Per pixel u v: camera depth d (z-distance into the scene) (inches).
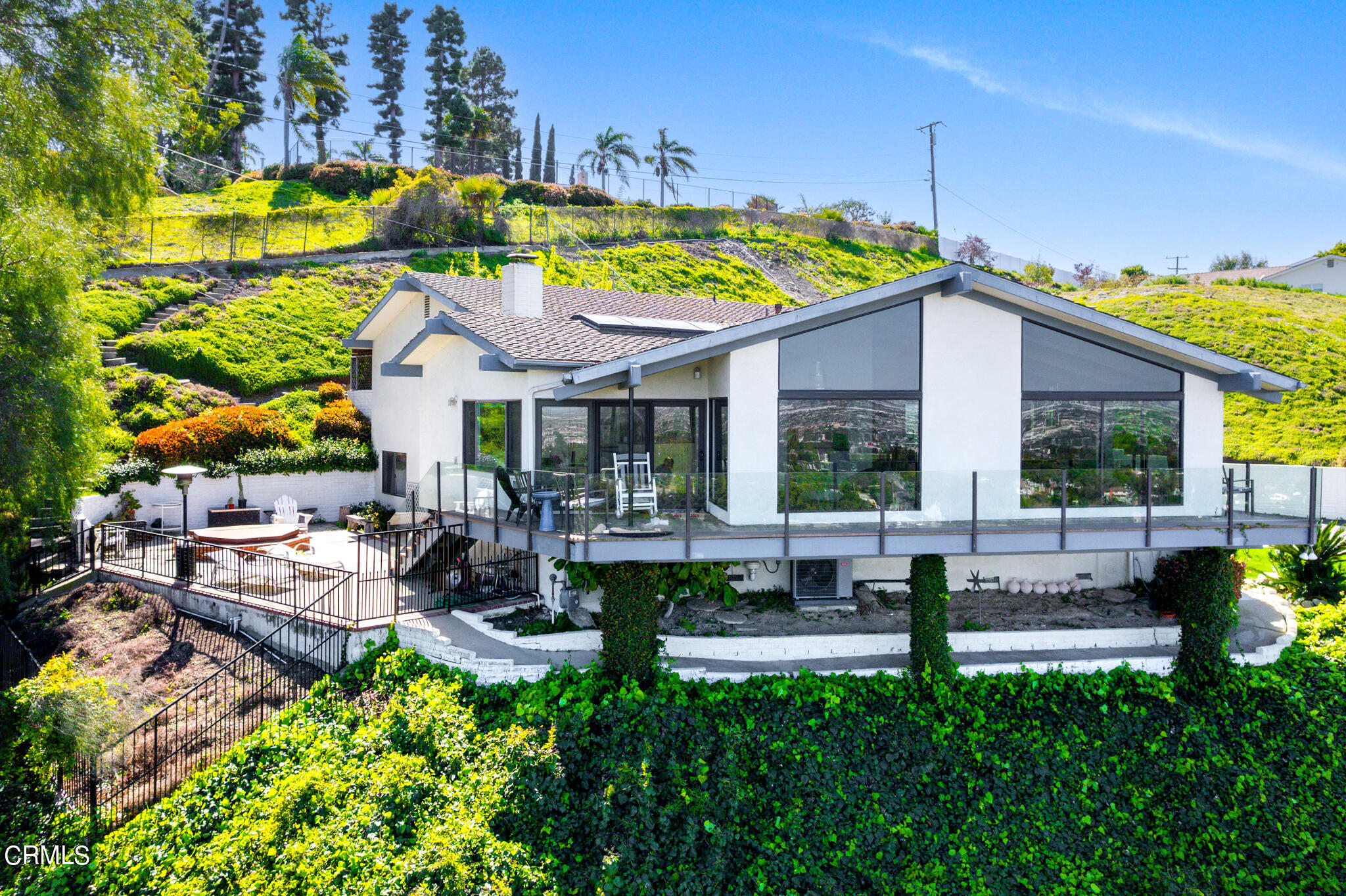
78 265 543.5
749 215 2319.1
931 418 526.9
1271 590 695.1
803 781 431.2
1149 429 554.3
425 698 450.9
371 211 1620.3
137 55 557.3
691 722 440.8
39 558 625.6
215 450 812.6
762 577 587.2
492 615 549.0
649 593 466.0
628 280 1796.3
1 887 362.9
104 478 732.7
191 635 548.1
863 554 468.1
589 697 446.9
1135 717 484.7
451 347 689.0
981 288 530.3
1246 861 444.8
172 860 376.5
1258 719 494.0
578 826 393.4
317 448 870.4
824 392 513.0
